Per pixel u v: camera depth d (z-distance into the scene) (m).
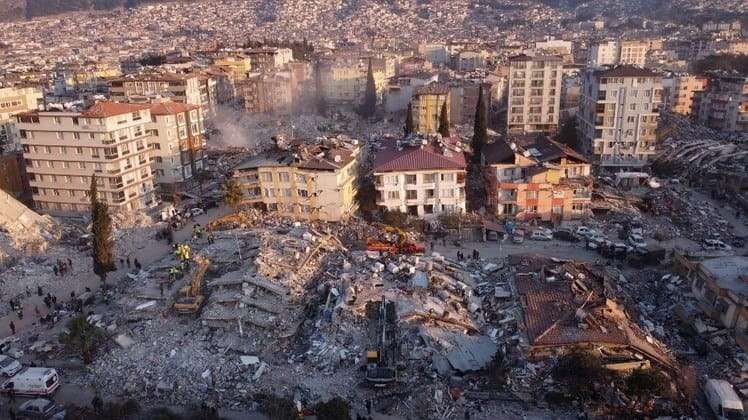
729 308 68.62
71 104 115.88
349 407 57.28
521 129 179.38
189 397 60.81
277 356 66.19
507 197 107.19
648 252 89.94
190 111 131.38
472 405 57.81
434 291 75.44
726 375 62.34
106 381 63.91
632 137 137.50
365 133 192.00
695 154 147.88
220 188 129.75
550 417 56.41
